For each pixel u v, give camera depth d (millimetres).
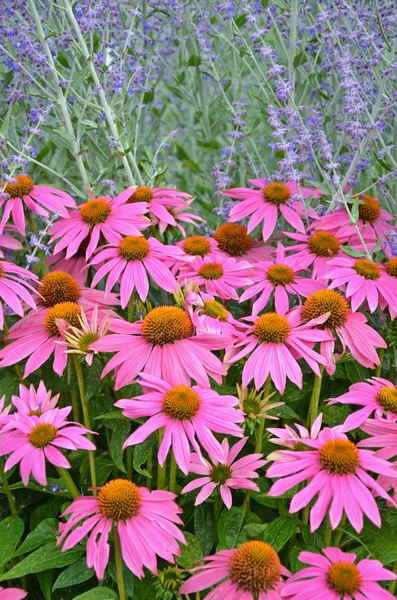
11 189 1085
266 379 923
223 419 863
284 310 1021
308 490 826
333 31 1127
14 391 1017
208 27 1416
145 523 824
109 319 940
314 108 1249
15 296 976
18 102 1258
